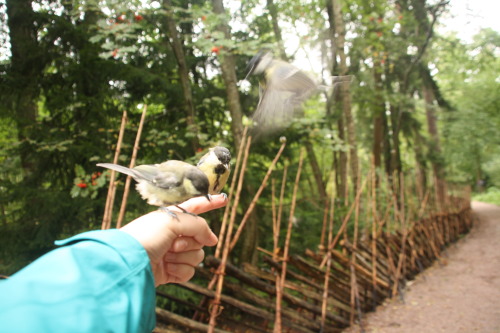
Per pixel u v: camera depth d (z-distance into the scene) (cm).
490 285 852
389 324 683
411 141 2219
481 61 1762
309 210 1194
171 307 737
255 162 1063
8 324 58
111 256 81
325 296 628
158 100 845
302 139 945
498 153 2712
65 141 658
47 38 777
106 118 798
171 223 115
